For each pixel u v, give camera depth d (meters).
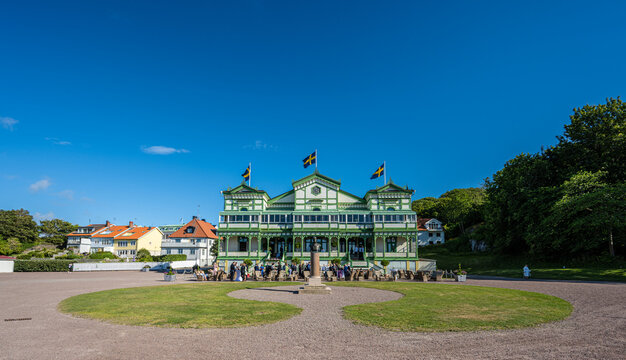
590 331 13.11
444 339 12.08
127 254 91.81
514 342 11.67
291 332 13.09
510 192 60.91
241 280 38.41
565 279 38.62
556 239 48.44
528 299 21.75
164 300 21.17
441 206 117.31
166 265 68.00
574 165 56.94
